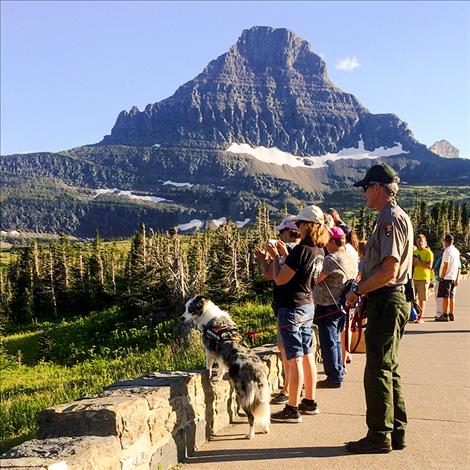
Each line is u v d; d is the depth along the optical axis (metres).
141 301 35.09
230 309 23.73
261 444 5.90
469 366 9.84
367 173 5.68
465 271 45.78
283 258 7.05
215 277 37.88
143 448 4.84
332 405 7.38
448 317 16.00
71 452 4.00
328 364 8.30
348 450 5.62
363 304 5.85
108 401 4.81
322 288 8.11
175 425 5.43
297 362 6.52
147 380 5.69
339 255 8.05
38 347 36.97
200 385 6.03
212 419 6.27
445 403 7.46
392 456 5.48
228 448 5.82
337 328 8.34
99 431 4.54
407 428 6.39
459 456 5.47
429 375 9.15
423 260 15.80
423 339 12.83
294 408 6.61
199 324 6.47
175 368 10.41
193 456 5.63
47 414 4.70
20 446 4.20
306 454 5.57
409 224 5.45
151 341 28.22
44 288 68.00
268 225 62.03
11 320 66.38
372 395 5.50
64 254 70.50
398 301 5.38
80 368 22.77
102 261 72.88
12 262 86.19
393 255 5.25
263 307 23.17
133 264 51.53
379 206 5.63
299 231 6.54
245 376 5.97
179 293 34.31
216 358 6.23
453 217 102.00
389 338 5.41
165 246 47.84
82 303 65.62
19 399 13.55
